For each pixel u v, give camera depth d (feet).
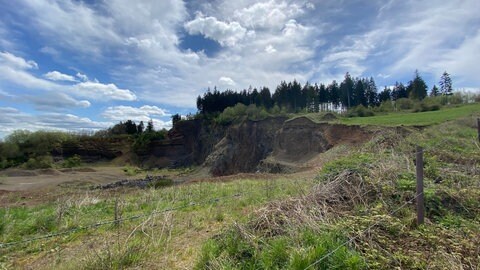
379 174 18.31
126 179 132.98
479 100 156.46
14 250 15.51
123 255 12.85
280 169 104.53
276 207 15.88
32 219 20.26
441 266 10.14
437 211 14.70
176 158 206.90
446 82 218.38
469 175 18.90
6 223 19.24
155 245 14.47
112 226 18.52
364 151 32.35
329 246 11.07
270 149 147.84
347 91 239.09
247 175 53.72
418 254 10.91
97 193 38.19
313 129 118.93
